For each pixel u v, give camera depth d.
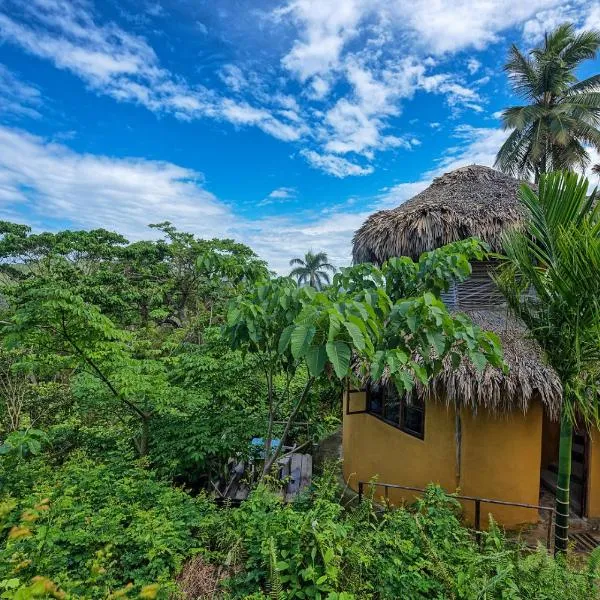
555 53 16.27
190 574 3.08
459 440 5.54
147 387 5.21
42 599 1.88
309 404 7.52
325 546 2.76
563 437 3.65
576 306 3.27
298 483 6.80
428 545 3.20
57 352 5.47
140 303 17.92
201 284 17.55
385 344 3.65
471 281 6.24
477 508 4.64
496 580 2.72
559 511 3.69
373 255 7.15
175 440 5.80
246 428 6.10
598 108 15.60
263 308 3.87
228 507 4.55
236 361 6.00
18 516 3.37
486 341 3.50
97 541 3.12
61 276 15.49
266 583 2.82
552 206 3.56
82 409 6.82
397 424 6.40
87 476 4.18
